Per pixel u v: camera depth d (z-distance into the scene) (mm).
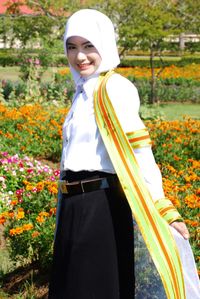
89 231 3215
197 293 3248
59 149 10320
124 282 3238
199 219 5426
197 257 4676
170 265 3125
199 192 6008
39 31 19203
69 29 3334
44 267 4914
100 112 3234
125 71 24953
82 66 3346
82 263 3205
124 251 3246
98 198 3248
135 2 18812
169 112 18375
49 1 19250
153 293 3225
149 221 3141
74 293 3201
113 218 3244
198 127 11398
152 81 20359
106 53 3355
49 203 5656
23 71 19000
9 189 7387
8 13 20109
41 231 5066
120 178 3152
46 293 4586
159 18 19156
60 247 3293
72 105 3441
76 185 3273
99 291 3199
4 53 30875
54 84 18844
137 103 3297
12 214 5453
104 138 3205
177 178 7465
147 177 3186
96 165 3252
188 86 22953
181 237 3248
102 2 19094
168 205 3213
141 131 3209
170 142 10203
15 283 4824
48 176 7648
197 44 24391
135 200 3143
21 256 5145
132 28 18734
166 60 34094
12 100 15992
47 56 18500
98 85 3312
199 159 9734
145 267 3232
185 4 20109
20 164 7754
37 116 11930
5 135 10430
